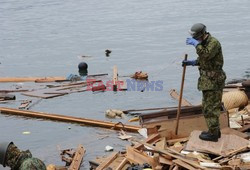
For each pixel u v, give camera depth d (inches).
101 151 589.9
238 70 1071.0
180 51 1338.6
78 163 544.1
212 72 449.7
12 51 1494.8
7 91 938.1
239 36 1537.9
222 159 438.9
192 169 414.6
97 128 687.1
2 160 291.6
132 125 669.9
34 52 1455.5
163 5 2534.5
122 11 2380.7
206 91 456.4
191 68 1109.1
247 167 416.8
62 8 2610.7
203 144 460.8
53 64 1258.0
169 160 440.8
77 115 776.9
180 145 477.1
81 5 2696.9
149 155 476.4
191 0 2672.2
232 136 473.4
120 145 608.4
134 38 1604.3
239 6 2326.5
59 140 653.9
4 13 2503.7
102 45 1504.7
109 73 1097.4
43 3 2859.3
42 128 711.7
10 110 786.2
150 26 1857.8
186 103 779.4
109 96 887.1
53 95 895.1
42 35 1785.2
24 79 1045.2
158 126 501.7
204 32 442.9
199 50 440.1
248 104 647.1
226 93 641.6
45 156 588.1
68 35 1748.3
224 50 1323.8
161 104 827.4
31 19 2236.7
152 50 1378.0
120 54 1343.5
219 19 1948.8
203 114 475.8
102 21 2063.2
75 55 1366.9
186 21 1942.7
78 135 666.2
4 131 707.4
